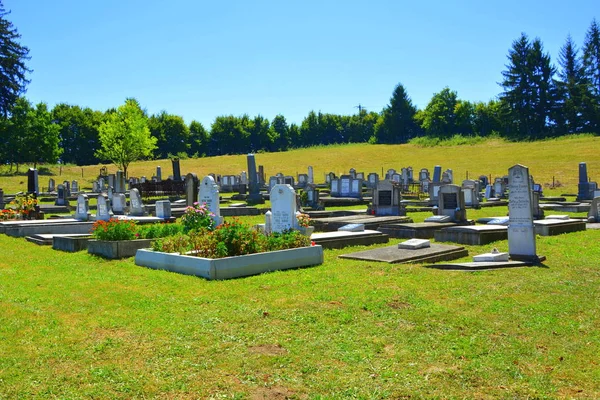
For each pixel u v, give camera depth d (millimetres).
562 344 6531
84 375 5641
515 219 11930
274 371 5746
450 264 11188
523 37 93188
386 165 71875
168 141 111438
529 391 5293
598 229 17688
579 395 5230
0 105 59219
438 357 6098
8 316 7734
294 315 7598
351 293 8805
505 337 6758
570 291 9023
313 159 81312
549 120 92312
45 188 48906
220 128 123812
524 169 11758
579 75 89812
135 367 5840
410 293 8828
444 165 66562
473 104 108750
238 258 10312
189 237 12453
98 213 20344
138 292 9109
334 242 14328
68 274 11086
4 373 5676
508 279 9945
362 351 6258
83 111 97625
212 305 8148
